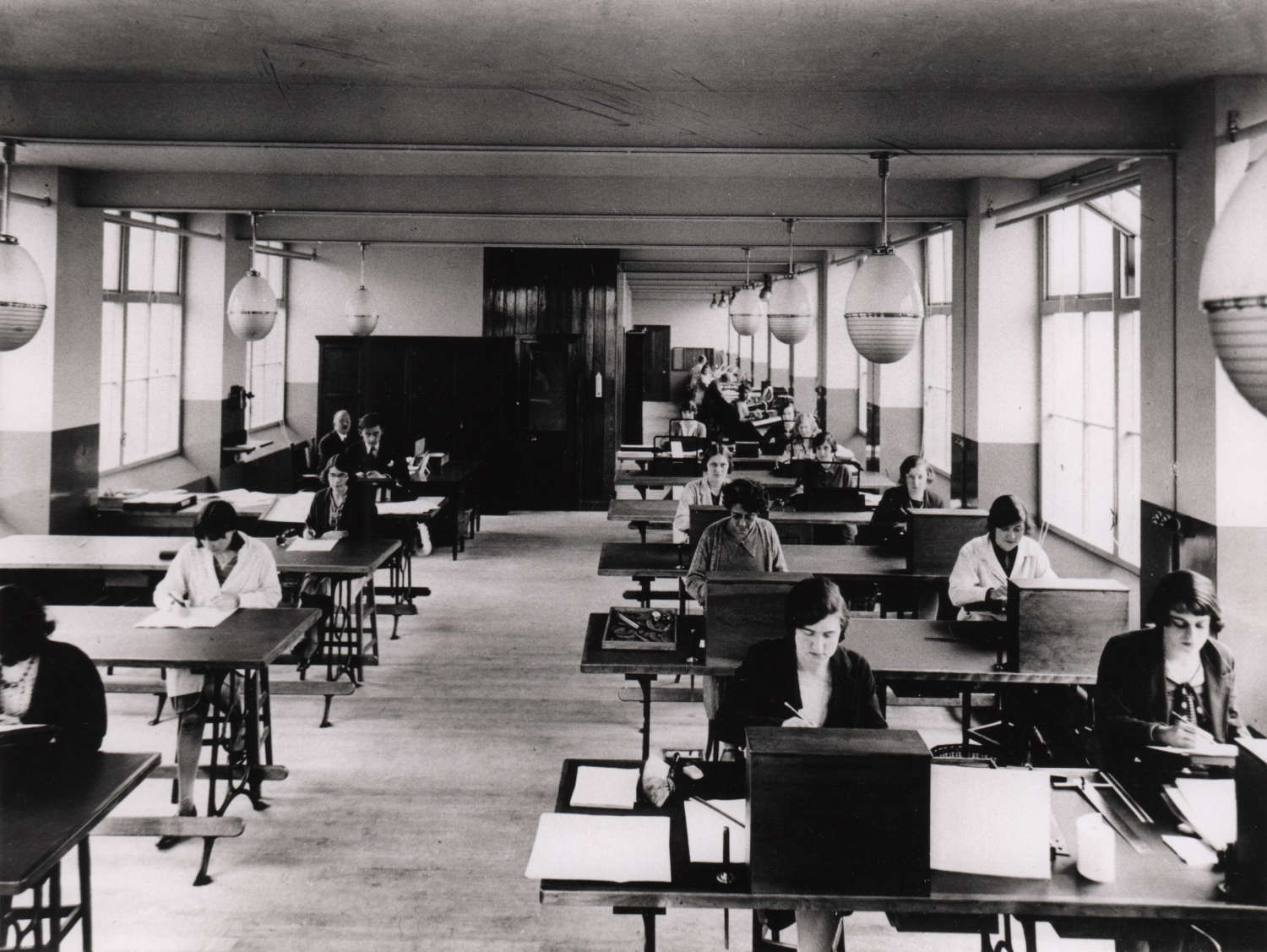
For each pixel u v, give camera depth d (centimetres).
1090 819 222
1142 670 299
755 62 404
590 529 1152
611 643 396
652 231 946
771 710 294
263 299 733
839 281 1348
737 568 488
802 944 213
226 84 447
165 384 970
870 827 206
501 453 1255
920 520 530
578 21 355
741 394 1703
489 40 378
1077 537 698
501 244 943
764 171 699
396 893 367
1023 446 752
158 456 955
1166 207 472
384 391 1193
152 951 327
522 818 430
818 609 274
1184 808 250
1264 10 341
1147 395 500
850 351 1361
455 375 1195
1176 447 475
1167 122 454
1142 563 507
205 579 462
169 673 409
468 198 737
